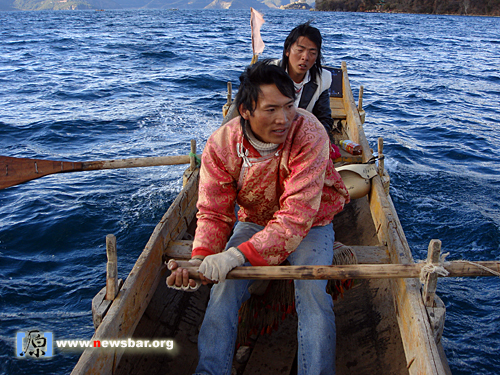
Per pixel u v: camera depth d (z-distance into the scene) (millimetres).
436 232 5113
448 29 44906
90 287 4133
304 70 3010
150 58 18438
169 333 2340
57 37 29031
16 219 5223
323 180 1860
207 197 1960
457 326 3756
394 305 2242
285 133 1749
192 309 2568
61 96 11289
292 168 1845
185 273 1776
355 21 54875
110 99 10984
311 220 1823
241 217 2203
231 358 1847
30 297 3982
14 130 8289
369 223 3229
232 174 1916
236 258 1755
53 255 4617
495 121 9844
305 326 1822
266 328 2334
